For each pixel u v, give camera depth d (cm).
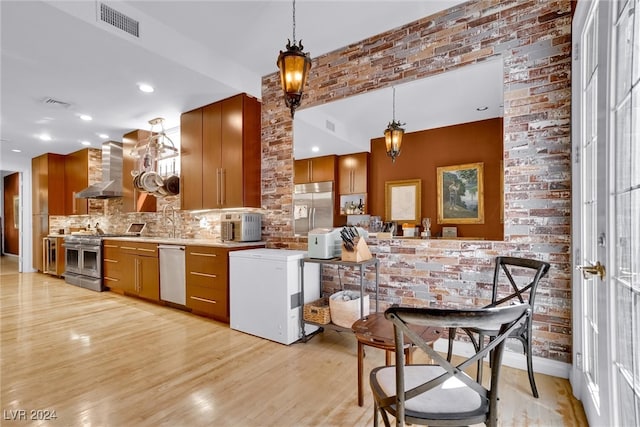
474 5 238
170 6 242
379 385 123
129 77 301
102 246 477
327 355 247
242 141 342
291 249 339
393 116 277
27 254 663
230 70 324
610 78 121
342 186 304
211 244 340
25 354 246
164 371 220
